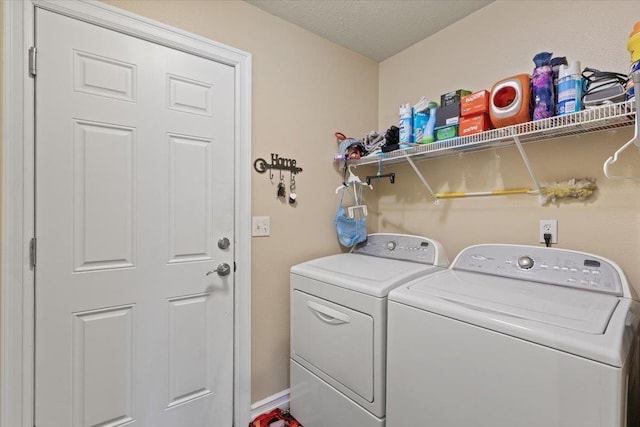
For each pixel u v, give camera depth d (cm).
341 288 135
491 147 160
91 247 126
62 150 120
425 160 197
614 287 104
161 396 143
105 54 128
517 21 154
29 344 114
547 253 125
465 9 170
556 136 136
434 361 102
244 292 165
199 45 150
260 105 171
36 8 114
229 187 161
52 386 119
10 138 110
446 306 99
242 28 164
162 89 142
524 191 148
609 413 69
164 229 143
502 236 159
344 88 210
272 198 177
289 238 183
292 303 168
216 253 158
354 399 129
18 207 111
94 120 126
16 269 111
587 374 73
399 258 175
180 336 148
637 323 95
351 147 198
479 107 137
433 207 192
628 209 122
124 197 133
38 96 115
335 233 205
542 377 79
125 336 134
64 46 120
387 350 117
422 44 201
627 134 122
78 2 121
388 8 170
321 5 168
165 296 143
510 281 124
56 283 119
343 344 134
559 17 140
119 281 132
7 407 110
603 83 108
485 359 90
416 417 107
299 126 187
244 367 165
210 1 154
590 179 131
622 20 123
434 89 194
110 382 131
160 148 141
